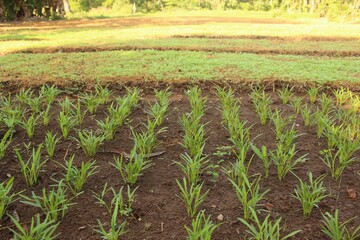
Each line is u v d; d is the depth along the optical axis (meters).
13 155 3.71
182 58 7.62
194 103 4.81
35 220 2.81
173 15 24.66
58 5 21.73
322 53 8.71
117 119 4.29
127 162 3.64
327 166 3.58
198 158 3.39
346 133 3.79
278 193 3.15
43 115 4.60
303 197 2.84
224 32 12.24
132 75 6.23
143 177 3.39
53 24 16.91
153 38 10.91
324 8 21.80
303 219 2.84
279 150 3.35
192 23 16.67
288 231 2.71
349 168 3.54
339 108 4.85
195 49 8.88
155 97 5.45
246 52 8.80
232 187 3.24
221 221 2.81
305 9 25.19
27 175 3.35
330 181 3.33
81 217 2.85
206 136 4.16
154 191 3.18
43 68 6.76
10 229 2.49
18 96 5.02
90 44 9.54
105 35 11.70
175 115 4.76
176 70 6.57
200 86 5.86
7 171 3.43
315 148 3.93
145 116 4.71
